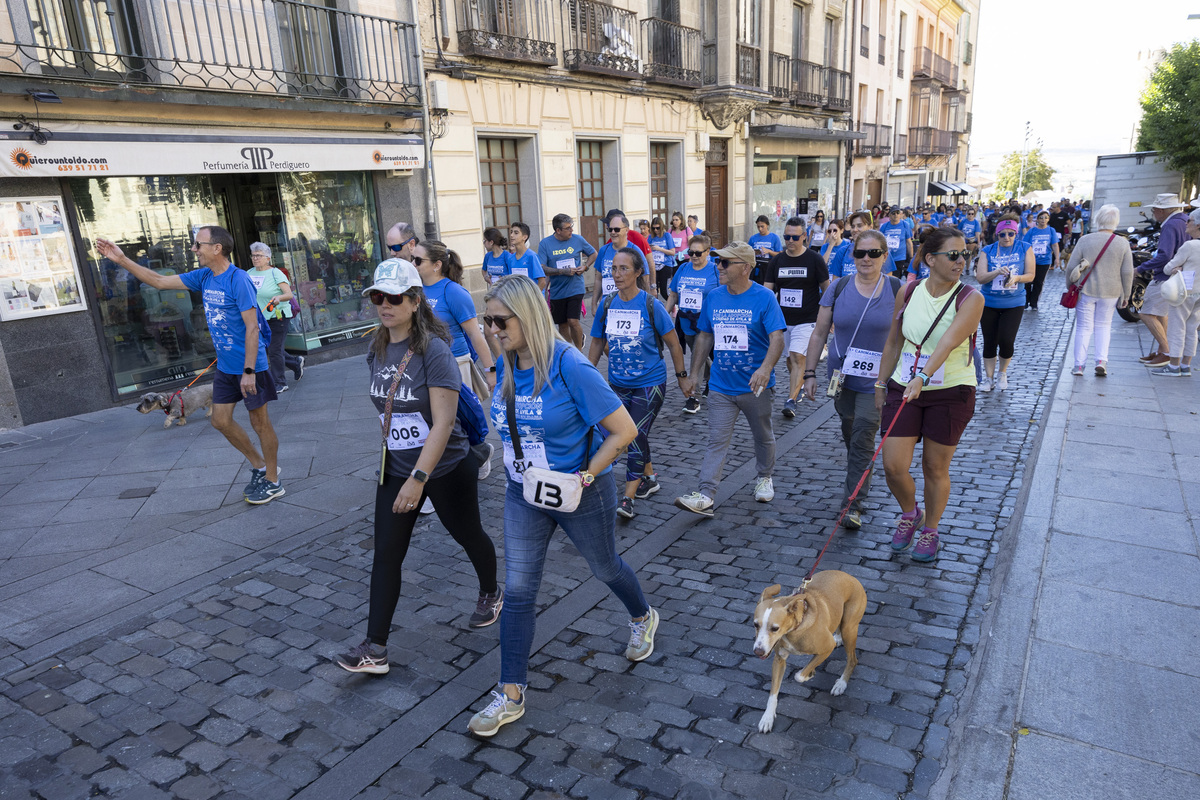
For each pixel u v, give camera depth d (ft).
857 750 8.75
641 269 15.44
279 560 14.30
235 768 8.84
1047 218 41.09
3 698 10.25
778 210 73.20
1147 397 22.50
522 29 40.57
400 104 33.60
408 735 9.34
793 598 8.75
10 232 22.97
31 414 23.93
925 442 12.87
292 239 31.96
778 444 20.77
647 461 16.01
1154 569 12.42
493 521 15.89
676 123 54.70
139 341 27.12
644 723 9.40
